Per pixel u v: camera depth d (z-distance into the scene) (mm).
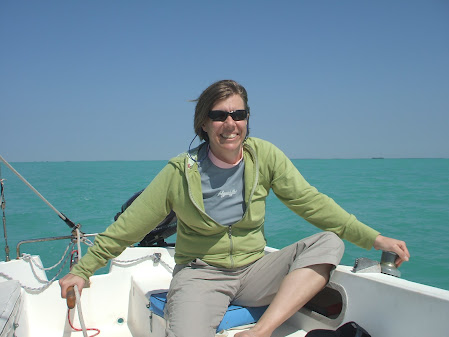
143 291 2529
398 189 19547
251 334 1604
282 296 1731
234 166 1995
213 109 1916
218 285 1943
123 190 20625
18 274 2723
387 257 1925
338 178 27734
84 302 2822
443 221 10539
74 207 14508
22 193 18828
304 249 1884
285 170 2055
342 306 1929
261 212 2049
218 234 1986
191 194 1927
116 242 1993
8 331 1842
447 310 1516
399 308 1677
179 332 1711
